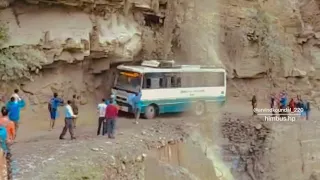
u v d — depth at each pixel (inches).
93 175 611.2
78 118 936.9
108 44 1000.2
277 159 1058.7
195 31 1256.2
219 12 1309.1
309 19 1429.6
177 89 1048.2
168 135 854.5
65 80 969.5
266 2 1385.3
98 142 746.2
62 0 895.7
